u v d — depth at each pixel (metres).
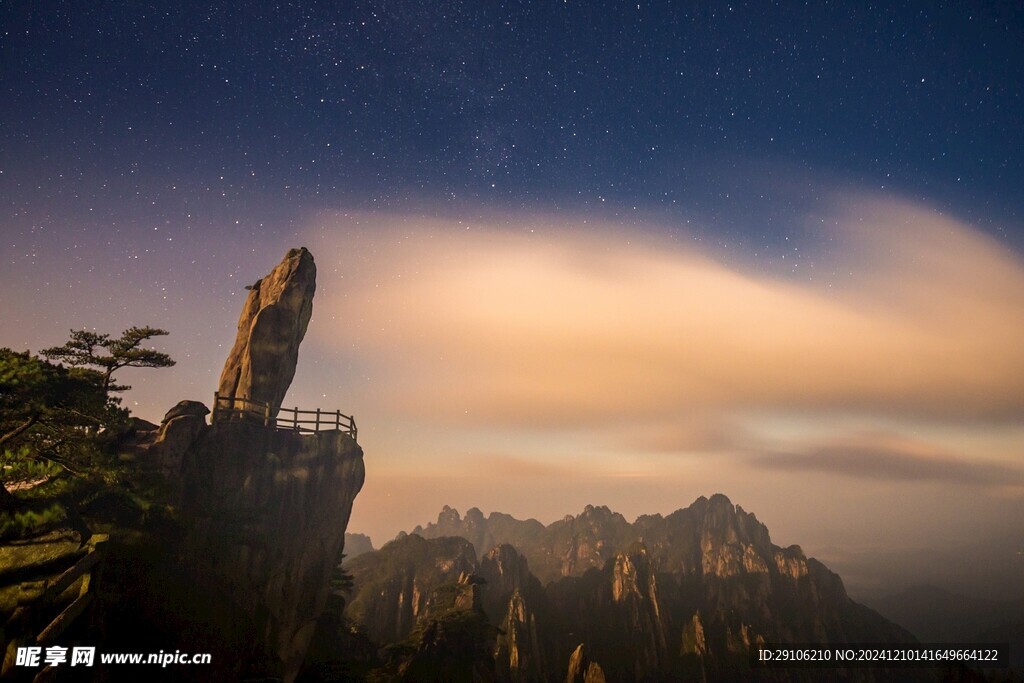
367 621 139.25
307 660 47.41
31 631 24.08
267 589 41.66
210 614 36.00
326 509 47.81
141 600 32.47
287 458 46.97
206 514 41.06
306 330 56.00
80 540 30.84
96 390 34.31
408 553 164.25
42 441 33.03
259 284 55.09
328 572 46.72
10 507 30.92
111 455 35.97
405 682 72.62
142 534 36.53
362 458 52.53
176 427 43.09
